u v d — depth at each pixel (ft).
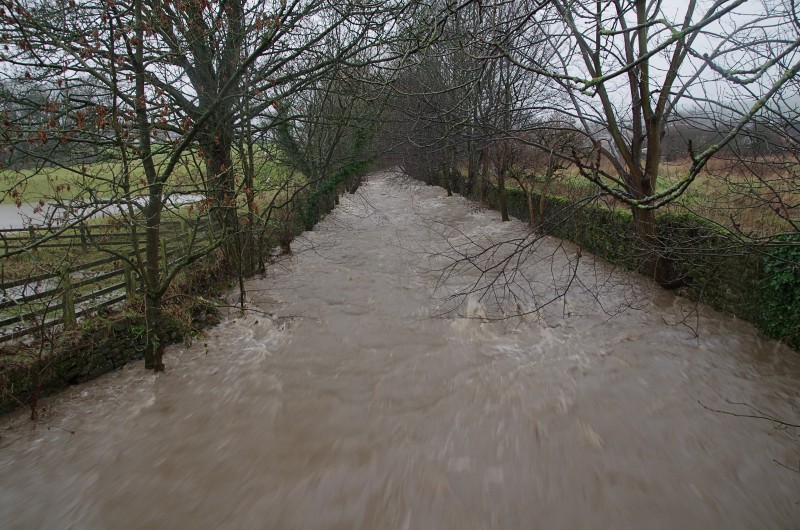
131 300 29.76
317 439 21.44
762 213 31.32
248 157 44.88
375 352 29.84
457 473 19.03
